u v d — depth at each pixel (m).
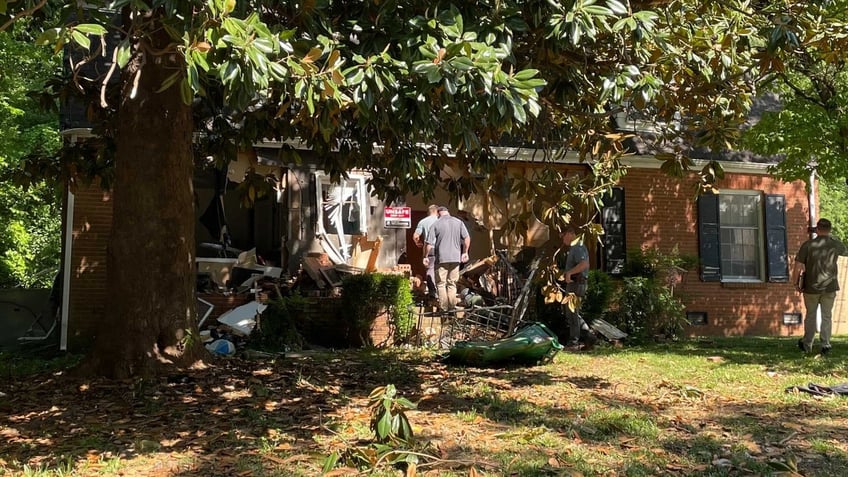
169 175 7.38
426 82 4.62
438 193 14.08
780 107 14.49
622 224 13.32
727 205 14.44
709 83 7.20
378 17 5.05
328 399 6.45
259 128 8.56
